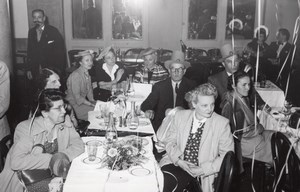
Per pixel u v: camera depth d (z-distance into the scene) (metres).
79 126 3.24
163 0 9.66
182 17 9.77
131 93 4.30
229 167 2.19
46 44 7.23
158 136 3.04
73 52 8.25
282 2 9.45
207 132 2.67
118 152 2.29
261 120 3.92
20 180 2.35
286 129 3.21
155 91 4.02
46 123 2.48
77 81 4.37
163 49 9.25
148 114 3.67
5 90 3.22
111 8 9.56
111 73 5.14
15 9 9.02
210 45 9.96
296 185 2.46
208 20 9.80
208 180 2.63
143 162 2.39
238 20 9.70
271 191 3.25
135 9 9.63
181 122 2.81
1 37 4.37
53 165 2.32
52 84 3.44
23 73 8.64
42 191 2.35
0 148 2.51
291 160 2.54
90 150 2.41
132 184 2.08
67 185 2.05
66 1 9.41
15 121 5.46
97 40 9.74
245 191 3.45
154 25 9.78
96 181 2.11
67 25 9.56
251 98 3.59
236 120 3.19
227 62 4.03
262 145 3.23
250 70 4.95
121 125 3.31
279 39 7.07
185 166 2.62
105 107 3.58
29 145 2.39
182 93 4.01
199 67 6.41
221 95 4.07
